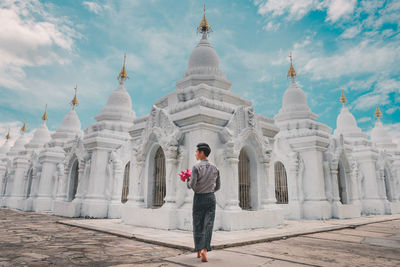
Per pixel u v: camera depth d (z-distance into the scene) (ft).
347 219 47.67
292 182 50.75
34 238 24.58
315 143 50.42
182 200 32.09
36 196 66.74
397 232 30.76
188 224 29.53
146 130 38.09
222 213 31.04
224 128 33.88
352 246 21.77
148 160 37.73
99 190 49.37
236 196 32.50
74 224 33.96
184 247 19.56
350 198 53.57
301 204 49.52
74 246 20.80
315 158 50.29
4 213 56.65
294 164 50.70
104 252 18.61
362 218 50.11
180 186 32.22
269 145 39.91
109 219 44.47
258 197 36.24
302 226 35.14
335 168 50.80
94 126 58.59
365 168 66.54
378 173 66.13
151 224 32.17
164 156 37.09
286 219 49.06
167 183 32.48
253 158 37.63
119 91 64.75
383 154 68.23
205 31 50.75
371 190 64.95
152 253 18.33
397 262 16.55
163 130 35.29
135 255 17.67
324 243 23.09
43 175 66.69
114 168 50.39
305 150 51.80
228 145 32.96
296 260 16.44
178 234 26.27
